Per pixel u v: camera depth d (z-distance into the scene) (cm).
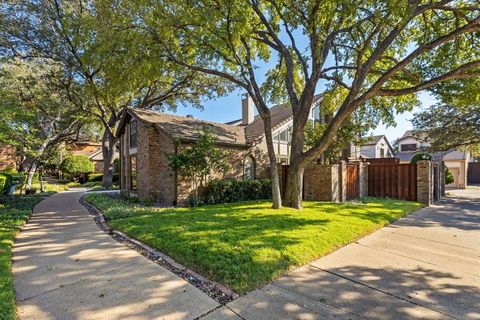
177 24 809
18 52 1541
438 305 296
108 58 857
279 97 1223
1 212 805
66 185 2350
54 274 371
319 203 1000
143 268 393
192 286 338
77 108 1838
